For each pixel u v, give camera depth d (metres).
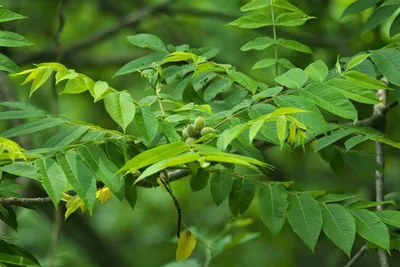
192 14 17.81
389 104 9.98
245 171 19.67
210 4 19.89
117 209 25.27
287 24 8.66
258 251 21.55
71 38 20.56
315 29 16.48
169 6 18.55
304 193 7.47
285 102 7.15
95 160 6.84
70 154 6.83
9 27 16.42
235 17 17.89
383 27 14.70
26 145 14.20
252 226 21.02
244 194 7.84
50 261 11.79
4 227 11.98
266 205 7.38
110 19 21.06
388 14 9.24
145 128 6.84
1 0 18.36
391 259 12.07
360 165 9.49
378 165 9.48
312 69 7.43
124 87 20.89
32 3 18.84
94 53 21.25
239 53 17.78
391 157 17.58
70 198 7.72
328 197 7.52
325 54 16.47
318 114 7.02
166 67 9.05
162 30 19.16
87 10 20.56
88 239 22.34
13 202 7.29
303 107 7.07
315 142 8.55
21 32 18.64
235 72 7.80
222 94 9.15
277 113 6.30
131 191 7.15
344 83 7.29
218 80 8.80
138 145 7.27
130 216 25.12
